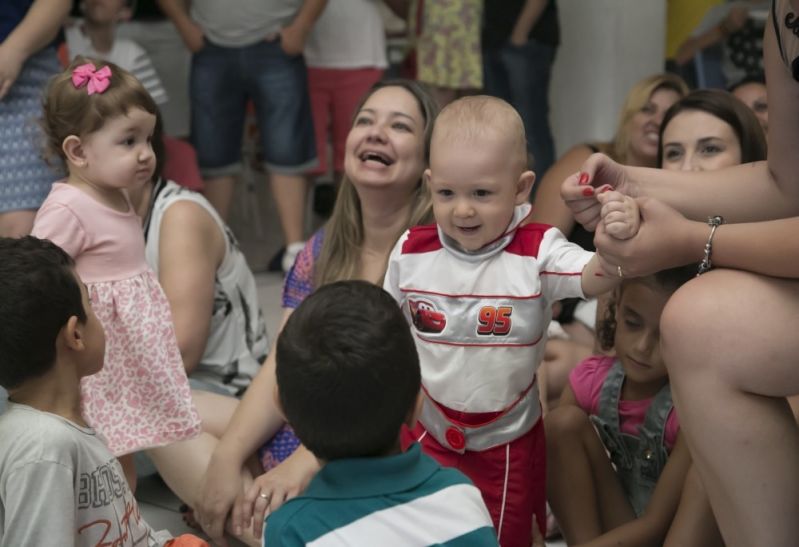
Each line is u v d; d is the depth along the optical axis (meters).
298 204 4.95
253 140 5.77
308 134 4.91
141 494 2.89
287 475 2.33
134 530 1.88
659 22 5.59
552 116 5.77
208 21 4.74
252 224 6.04
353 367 1.52
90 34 4.34
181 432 2.47
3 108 3.35
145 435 2.44
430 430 2.18
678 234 1.80
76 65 2.48
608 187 1.93
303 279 2.67
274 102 4.80
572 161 3.49
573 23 5.59
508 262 2.04
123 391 2.44
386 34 5.79
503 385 2.07
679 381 1.80
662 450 2.32
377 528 1.50
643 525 2.21
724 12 5.50
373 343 1.54
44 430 1.69
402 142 2.41
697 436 1.81
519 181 2.04
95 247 2.42
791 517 1.80
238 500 2.40
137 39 5.14
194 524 2.67
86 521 1.75
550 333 3.12
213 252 2.84
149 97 2.49
